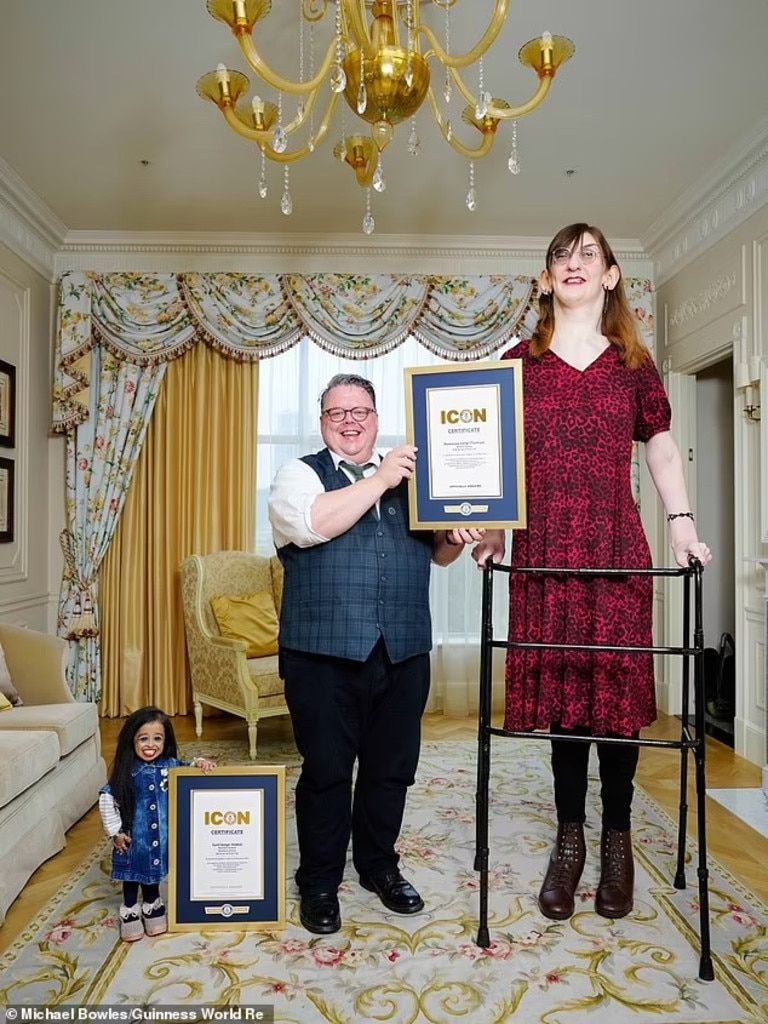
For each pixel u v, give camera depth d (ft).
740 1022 5.32
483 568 6.46
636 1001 5.55
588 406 6.42
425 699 7.07
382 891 7.02
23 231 13.30
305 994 5.63
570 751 6.91
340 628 6.38
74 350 14.19
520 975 5.87
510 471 6.12
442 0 7.43
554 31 8.82
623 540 6.38
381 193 12.87
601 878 6.98
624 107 10.31
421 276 14.99
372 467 6.95
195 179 12.35
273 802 6.61
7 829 7.25
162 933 6.54
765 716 10.85
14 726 8.71
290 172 12.10
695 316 13.58
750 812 9.57
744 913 6.89
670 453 6.77
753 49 9.12
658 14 8.50
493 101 7.45
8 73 9.51
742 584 12.14
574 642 6.39
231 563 14.14
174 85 9.79
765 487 11.23
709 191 12.41
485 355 15.06
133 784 6.48
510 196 13.03
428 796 10.14
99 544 14.43
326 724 6.54
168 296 14.57
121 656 14.76
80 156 11.60
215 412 15.01
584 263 6.49
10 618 12.91
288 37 8.84
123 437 14.53
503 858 8.09
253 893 6.57
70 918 6.85
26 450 13.66
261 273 14.96
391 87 6.88
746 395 11.84
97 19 8.54
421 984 5.76
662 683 14.97
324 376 15.47
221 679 12.53
